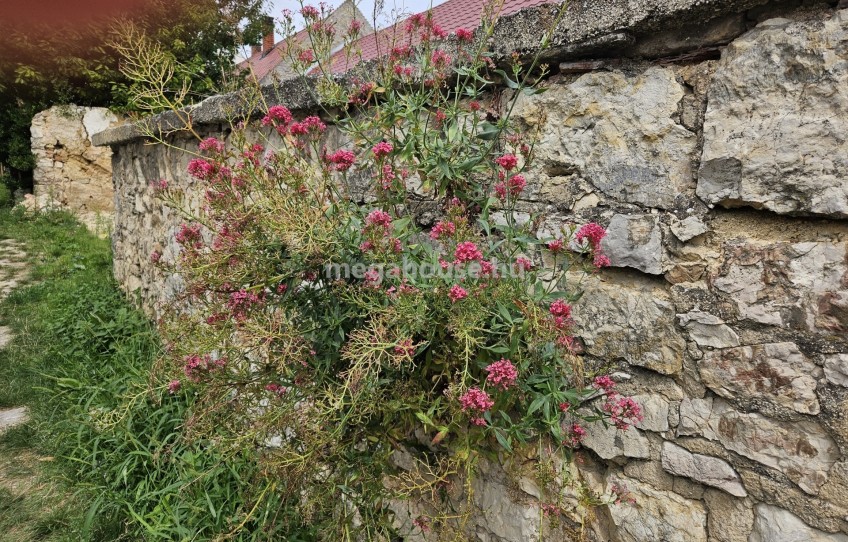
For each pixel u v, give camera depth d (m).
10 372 3.99
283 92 2.66
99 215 9.40
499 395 1.58
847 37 1.17
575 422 1.68
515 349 1.49
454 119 1.77
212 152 1.85
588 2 1.52
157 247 4.55
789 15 1.28
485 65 1.78
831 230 1.25
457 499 2.04
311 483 1.88
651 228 1.51
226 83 2.73
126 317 4.55
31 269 6.95
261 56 10.91
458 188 1.83
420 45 1.99
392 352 1.64
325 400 1.76
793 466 1.29
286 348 1.67
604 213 1.61
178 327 1.98
